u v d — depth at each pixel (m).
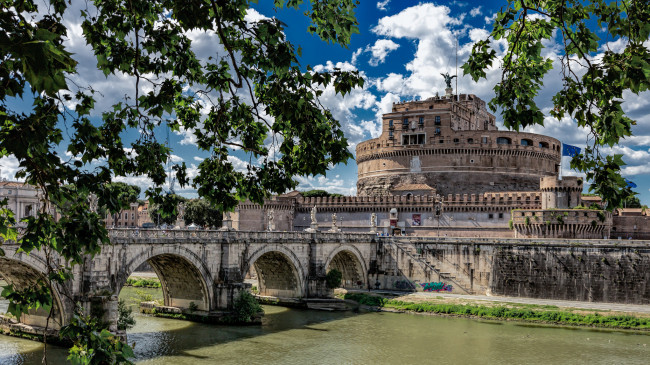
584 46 11.66
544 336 67.81
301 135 13.45
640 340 65.75
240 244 75.31
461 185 133.50
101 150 12.71
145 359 53.34
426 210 125.19
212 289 71.81
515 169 134.25
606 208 11.94
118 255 58.44
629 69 10.49
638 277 83.25
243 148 15.49
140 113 14.05
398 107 146.88
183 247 67.06
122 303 61.81
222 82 14.13
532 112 12.95
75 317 10.77
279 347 60.03
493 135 134.25
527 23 13.31
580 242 88.06
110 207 11.55
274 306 89.81
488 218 118.44
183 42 14.25
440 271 99.25
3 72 8.11
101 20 13.49
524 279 91.62
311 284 89.81
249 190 15.53
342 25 11.87
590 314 76.38
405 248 102.75
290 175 15.22
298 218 142.25
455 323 76.31
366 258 104.38
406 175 139.38
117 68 13.89
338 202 136.00
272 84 12.41
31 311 58.44
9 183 96.19
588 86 11.81
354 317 80.31
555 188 104.00
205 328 68.44
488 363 55.12
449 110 137.38
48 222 10.84
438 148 135.75
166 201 14.95
